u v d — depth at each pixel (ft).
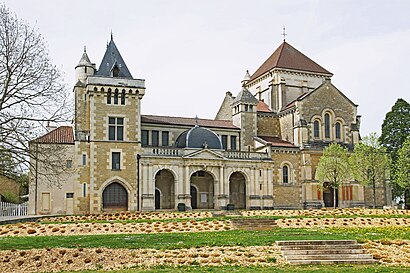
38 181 190.60
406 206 278.05
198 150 210.18
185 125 230.48
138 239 90.48
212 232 107.45
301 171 237.45
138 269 67.72
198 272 64.28
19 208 191.83
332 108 249.75
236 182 232.53
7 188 239.91
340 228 116.47
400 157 223.92
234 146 240.94
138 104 207.51
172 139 227.81
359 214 153.58
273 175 231.71
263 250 78.89
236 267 68.69
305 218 135.74
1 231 109.19
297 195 235.61
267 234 100.68
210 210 203.62
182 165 208.03
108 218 146.41
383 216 143.64
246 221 125.70
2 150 89.66
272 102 267.18
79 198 194.59
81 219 143.95
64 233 108.88
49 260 73.36
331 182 225.56
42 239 90.94
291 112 248.11
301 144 239.09
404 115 290.35
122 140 202.90
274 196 230.48
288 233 102.94
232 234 101.45
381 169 224.12
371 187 249.34
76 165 196.24
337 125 250.78
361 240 87.04
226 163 216.95
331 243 82.02
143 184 201.46
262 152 228.22
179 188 205.98
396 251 81.25
